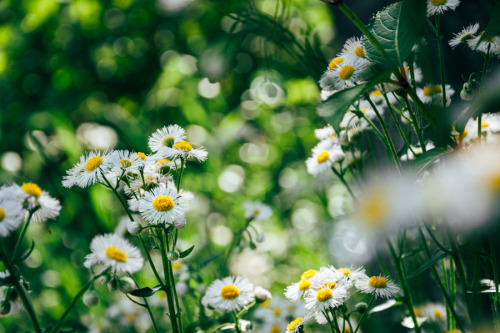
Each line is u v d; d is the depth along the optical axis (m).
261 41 0.57
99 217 0.75
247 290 0.43
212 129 1.00
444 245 0.40
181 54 1.13
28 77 1.10
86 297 0.40
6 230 0.35
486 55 0.36
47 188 0.86
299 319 0.42
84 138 0.99
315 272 0.41
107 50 1.17
